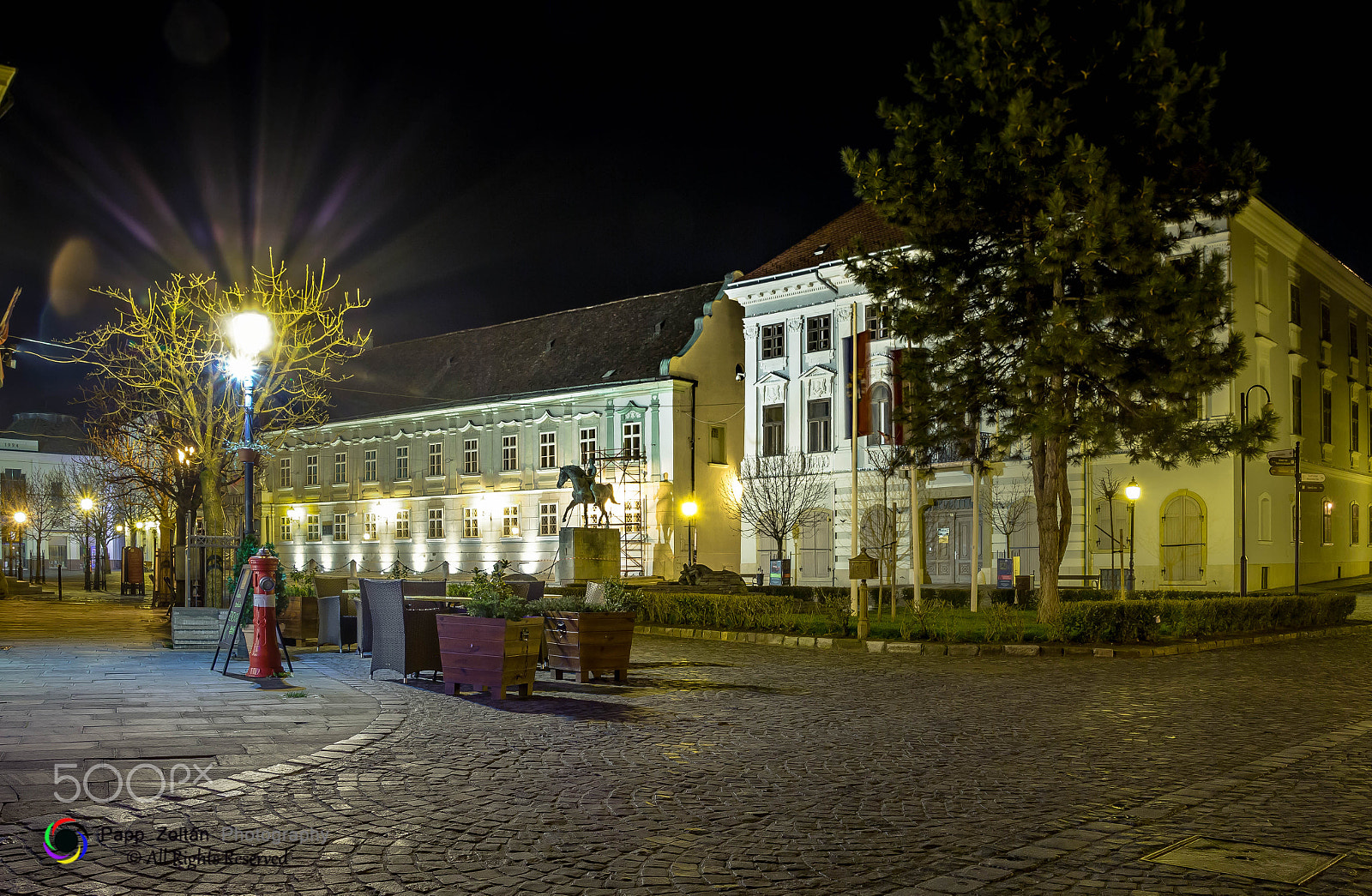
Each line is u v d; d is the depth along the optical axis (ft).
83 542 200.13
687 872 18.74
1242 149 70.08
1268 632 72.49
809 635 66.90
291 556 212.43
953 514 127.44
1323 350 138.62
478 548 175.73
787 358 141.59
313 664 50.24
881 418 130.72
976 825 22.30
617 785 25.59
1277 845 20.80
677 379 150.82
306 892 17.25
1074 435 68.23
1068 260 65.05
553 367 170.81
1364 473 150.82
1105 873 18.94
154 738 28.94
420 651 44.34
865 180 71.67
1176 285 63.36
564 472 117.91
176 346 88.58
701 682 46.75
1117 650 59.77
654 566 148.36
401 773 26.40
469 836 20.79
